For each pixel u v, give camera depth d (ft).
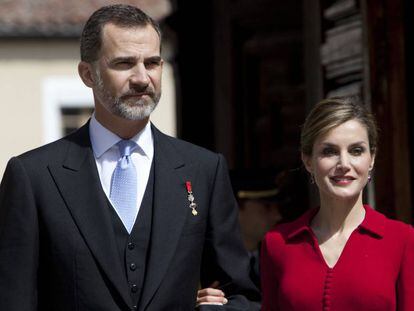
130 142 30.30
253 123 58.44
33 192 29.66
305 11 48.19
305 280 28.63
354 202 28.94
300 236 29.32
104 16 29.50
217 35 61.41
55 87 134.92
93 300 28.91
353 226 28.99
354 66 42.29
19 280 29.09
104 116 30.19
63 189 29.71
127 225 29.63
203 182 30.71
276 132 56.24
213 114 62.90
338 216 28.94
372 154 29.19
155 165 30.35
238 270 30.68
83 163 30.12
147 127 30.55
